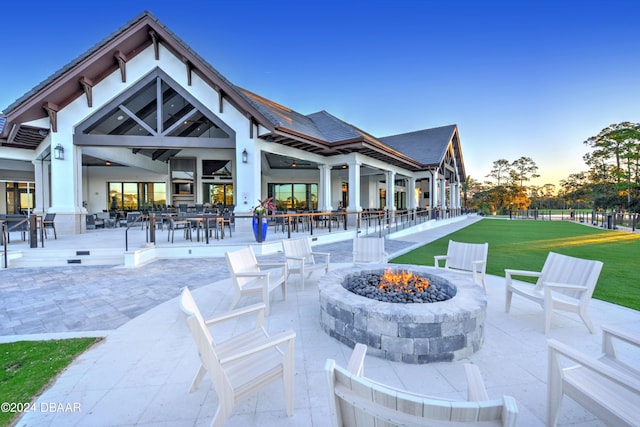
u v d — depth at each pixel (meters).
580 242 10.55
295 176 18.53
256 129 9.41
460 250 4.77
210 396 2.09
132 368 2.45
